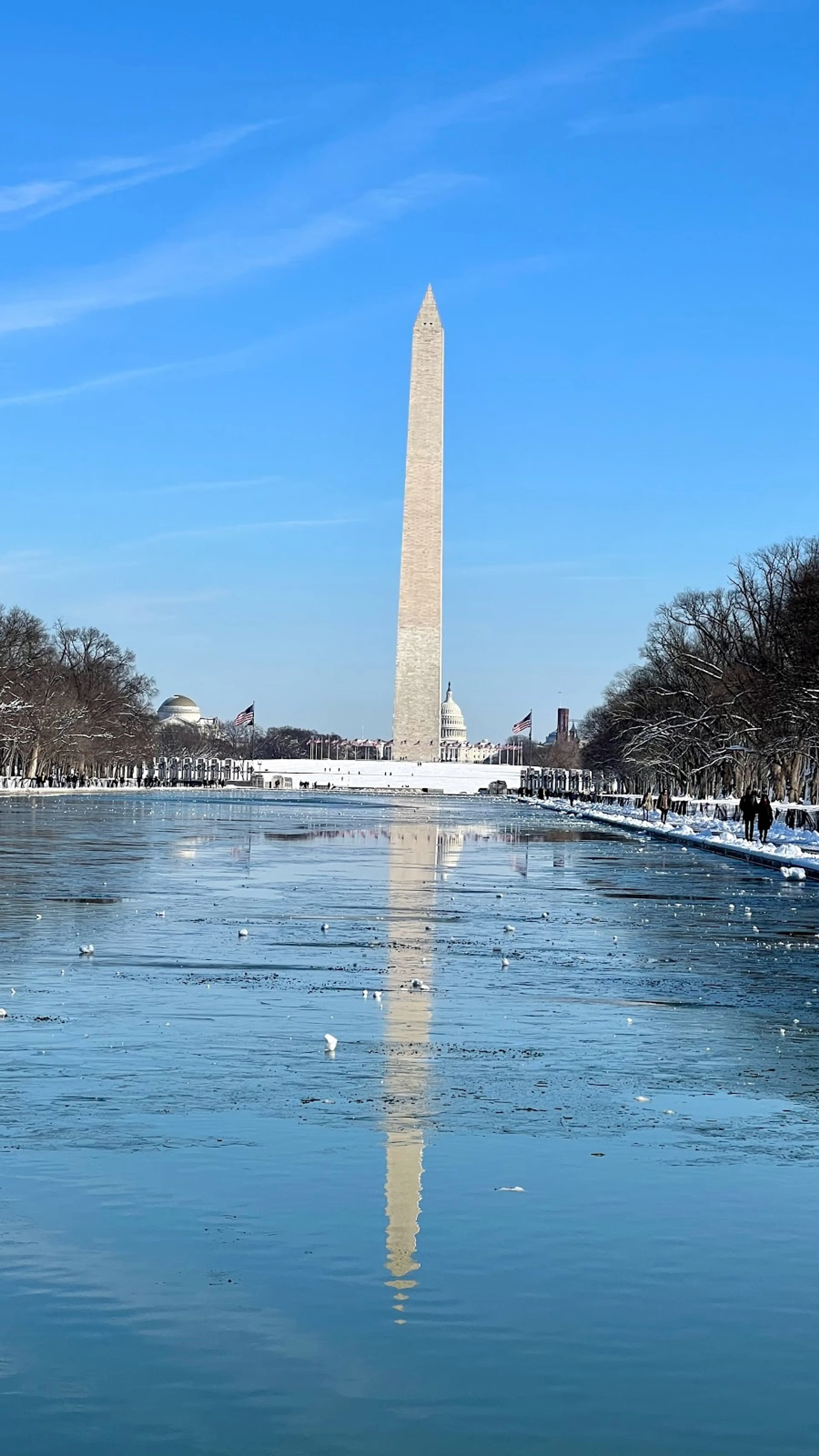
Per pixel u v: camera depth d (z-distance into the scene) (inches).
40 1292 414.9
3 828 3166.8
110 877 1867.6
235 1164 542.6
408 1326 395.5
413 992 963.3
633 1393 358.6
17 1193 503.8
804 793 4515.3
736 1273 438.0
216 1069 710.5
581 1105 651.5
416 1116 622.5
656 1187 522.0
